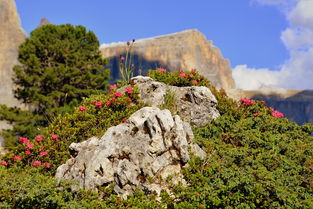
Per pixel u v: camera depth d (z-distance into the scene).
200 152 8.16
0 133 22.27
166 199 6.80
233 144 8.84
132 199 6.84
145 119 8.22
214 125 9.66
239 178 6.60
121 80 12.30
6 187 6.57
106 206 6.88
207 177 7.29
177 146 7.71
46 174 8.68
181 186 7.10
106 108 10.46
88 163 7.77
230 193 6.48
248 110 10.93
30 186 6.68
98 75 25.98
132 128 8.16
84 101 11.23
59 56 25.92
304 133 9.73
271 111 11.12
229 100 11.21
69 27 27.00
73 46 26.11
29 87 24.69
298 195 6.63
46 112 22.48
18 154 9.42
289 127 9.98
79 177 7.67
